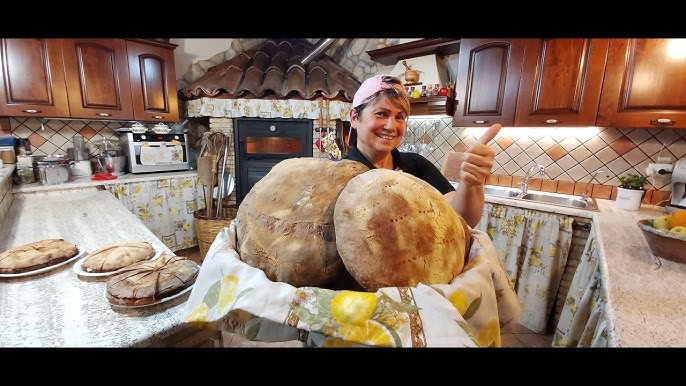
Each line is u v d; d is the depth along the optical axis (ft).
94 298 2.33
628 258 3.38
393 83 2.57
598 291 3.65
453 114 8.32
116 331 1.93
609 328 2.14
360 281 1.36
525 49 6.86
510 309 1.64
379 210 1.41
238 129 10.05
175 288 2.24
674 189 5.70
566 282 6.09
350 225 1.41
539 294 6.30
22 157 7.12
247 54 11.53
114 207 5.37
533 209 6.36
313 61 11.64
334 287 1.60
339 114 10.40
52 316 2.08
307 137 10.58
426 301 1.26
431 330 1.21
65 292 2.41
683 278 2.87
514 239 6.64
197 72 10.84
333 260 1.51
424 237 1.42
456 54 9.04
